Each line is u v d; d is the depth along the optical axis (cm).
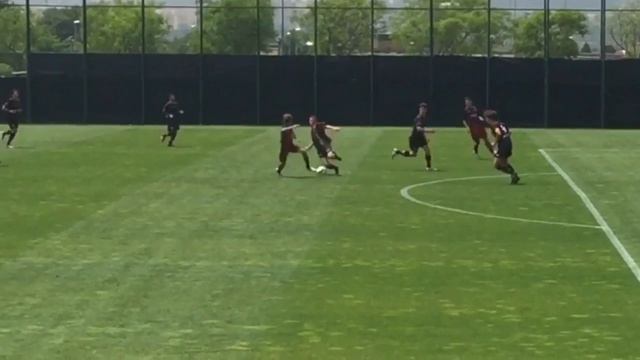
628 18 8575
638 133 7994
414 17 8681
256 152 6009
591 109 8588
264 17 8744
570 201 3975
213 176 4744
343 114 8725
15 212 3606
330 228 3309
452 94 8662
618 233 3244
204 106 8738
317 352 1917
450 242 3077
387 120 8706
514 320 2158
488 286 2480
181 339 1997
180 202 3878
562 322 2144
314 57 8700
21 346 1947
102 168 5084
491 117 4588
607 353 1920
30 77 8756
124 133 7550
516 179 4547
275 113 8744
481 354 1911
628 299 2348
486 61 8638
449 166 5278
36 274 2586
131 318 2155
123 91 8744
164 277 2555
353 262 2764
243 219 3475
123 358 1875
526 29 8619
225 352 1912
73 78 8762
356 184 4478
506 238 3150
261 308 2244
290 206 3791
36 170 4984
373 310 2234
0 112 8706
